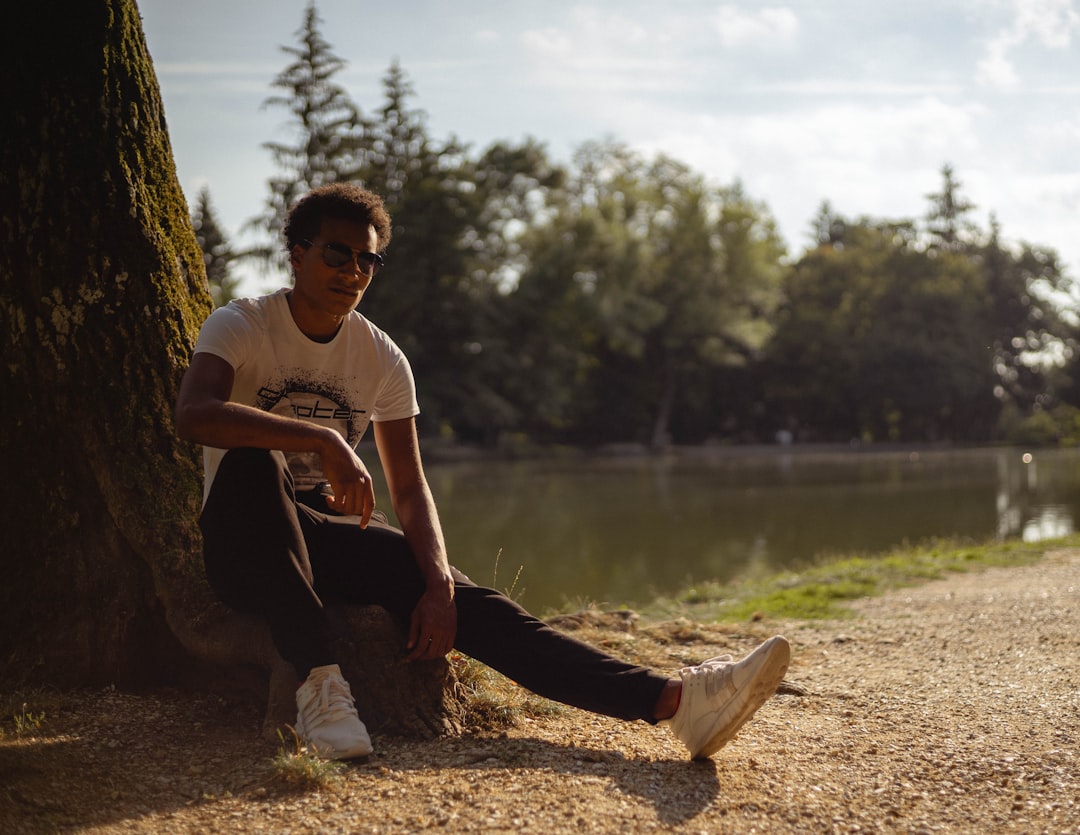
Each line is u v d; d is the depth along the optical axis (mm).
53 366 3188
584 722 2961
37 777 2303
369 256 2746
